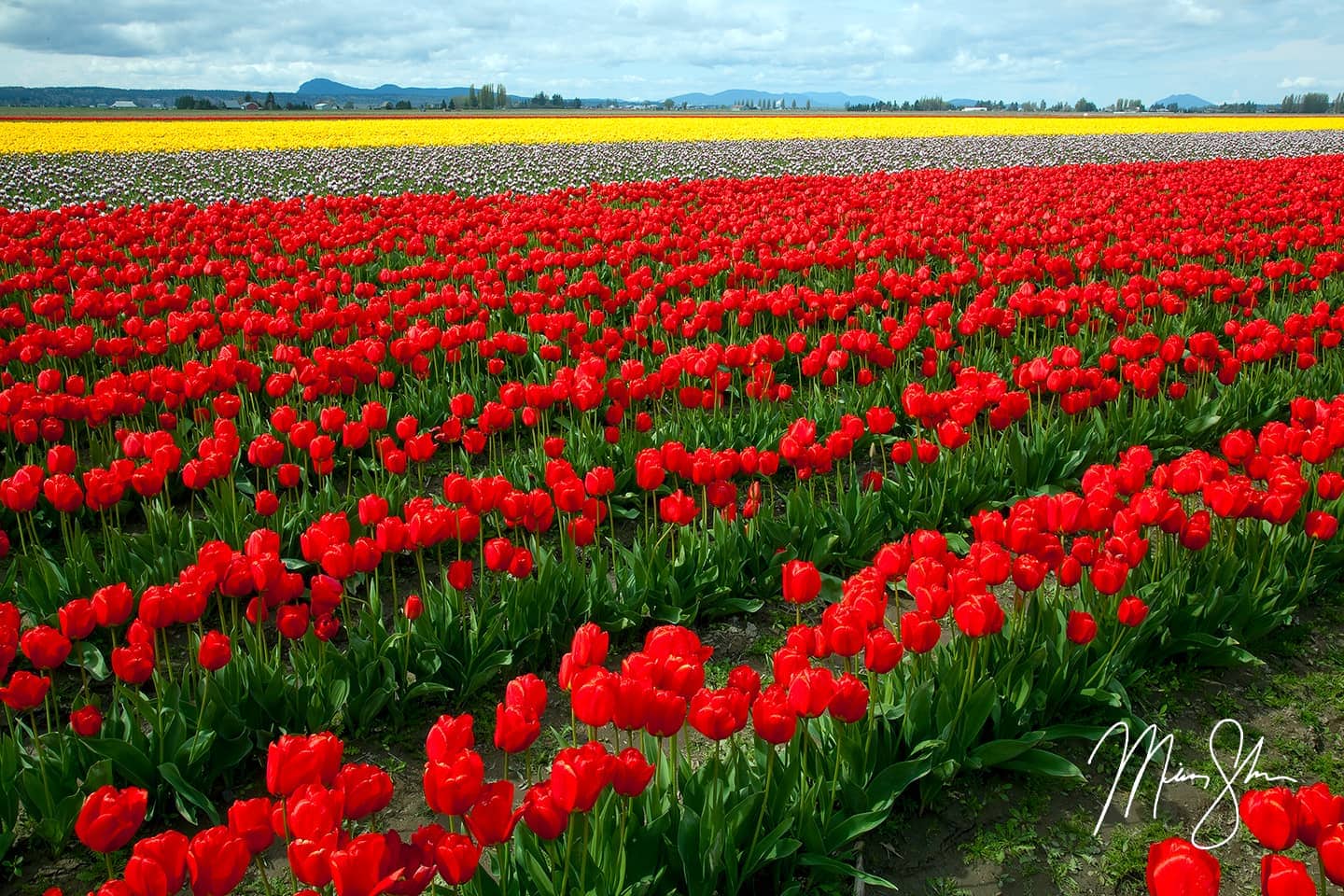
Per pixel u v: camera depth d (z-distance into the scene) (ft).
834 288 42.65
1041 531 15.89
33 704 12.97
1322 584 20.06
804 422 20.65
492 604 19.04
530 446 29.84
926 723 14.43
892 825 14.05
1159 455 27.71
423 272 39.99
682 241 45.47
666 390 32.37
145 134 144.77
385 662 16.47
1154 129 184.14
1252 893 13.04
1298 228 53.16
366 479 23.76
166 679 17.89
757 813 12.42
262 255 45.19
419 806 15.03
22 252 44.19
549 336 30.96
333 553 15.19
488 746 16.33
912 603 20.63
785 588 13.58
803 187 69.67
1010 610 20.15
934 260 47.67
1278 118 229.45
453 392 30.94
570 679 11.21
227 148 125.80
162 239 49.85
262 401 31.83
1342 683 17.63
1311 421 21.66
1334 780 15.20
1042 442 25.36
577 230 49.90
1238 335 28.48
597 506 18.07
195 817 14.48
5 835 13.34
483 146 129.29
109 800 9.34
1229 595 18.19
